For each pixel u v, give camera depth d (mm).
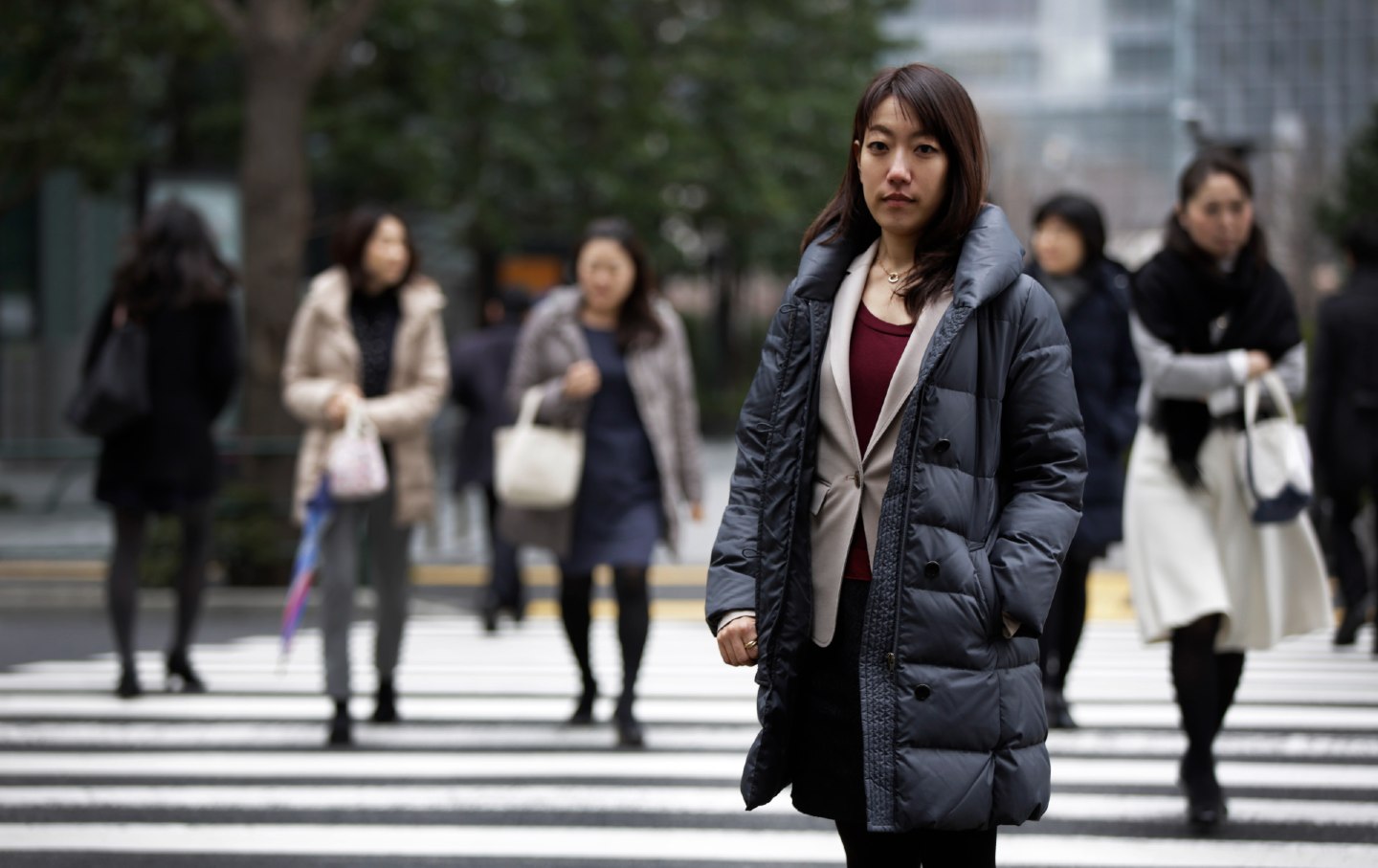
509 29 68812
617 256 19172
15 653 25812
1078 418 9234
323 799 16219
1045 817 15328
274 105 34719
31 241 65625
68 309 66438
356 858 14062
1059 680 19609
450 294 101250
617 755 18172
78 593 31750
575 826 15148
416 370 18906
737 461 9539
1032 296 9211
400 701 21422
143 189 46750
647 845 14469
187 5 47062
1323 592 14891
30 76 47438
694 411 19547
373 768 17547
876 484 9102
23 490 34156
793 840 14633
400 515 19062
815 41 97500
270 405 34469
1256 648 14945
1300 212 129000
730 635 9273
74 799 16297
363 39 57688
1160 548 14625
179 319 20984
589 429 19031
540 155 69062
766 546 9188
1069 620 19531
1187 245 14852
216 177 46969
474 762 17812
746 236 89875
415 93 60312
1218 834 14742
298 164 34938
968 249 9047
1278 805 15875
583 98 73688
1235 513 14805
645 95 74125
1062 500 9109
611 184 72250
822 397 9242
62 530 34031
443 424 59062
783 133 90562
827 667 9211
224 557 32281
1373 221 25297
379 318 19031
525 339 19516
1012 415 9234
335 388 18547
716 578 9375
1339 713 20734
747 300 132250
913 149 9086
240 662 24734
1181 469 14664
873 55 101188
